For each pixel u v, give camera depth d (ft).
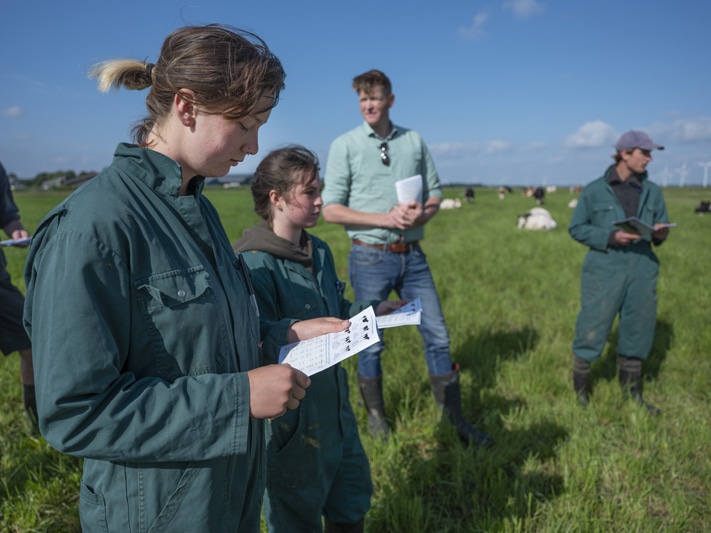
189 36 4.08
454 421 11.88
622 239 12.82
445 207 118.21
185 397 3.99
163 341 4.13
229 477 4.62
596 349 13.44
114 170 4.22
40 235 3.99
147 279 4.03
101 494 4.28
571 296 24.61
